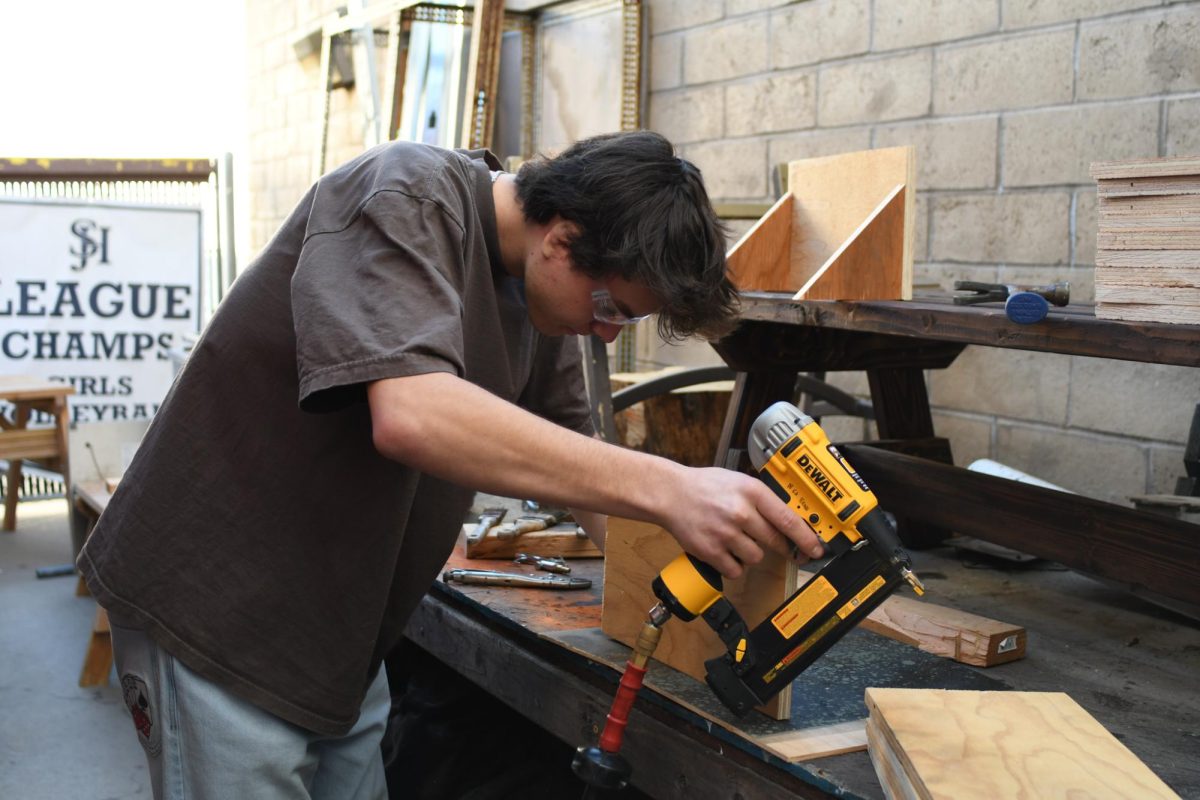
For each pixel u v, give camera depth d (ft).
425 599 7.47
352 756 5.82
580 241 4.32
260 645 4.71
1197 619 6.75
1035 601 7.49
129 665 4.89
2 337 17.53
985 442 11.59
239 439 4.61
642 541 5.80
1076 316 5.49
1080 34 10.32
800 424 4.41
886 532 4.37
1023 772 3.96
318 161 22.81
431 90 18.25
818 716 5.08
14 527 17.85
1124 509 6.70
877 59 12.37
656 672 5.55
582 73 17.01
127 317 18.22
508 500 9.29
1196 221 4.85
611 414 10.62
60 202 17.61
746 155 14.38
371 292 4.01
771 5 13.71
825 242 7.72
